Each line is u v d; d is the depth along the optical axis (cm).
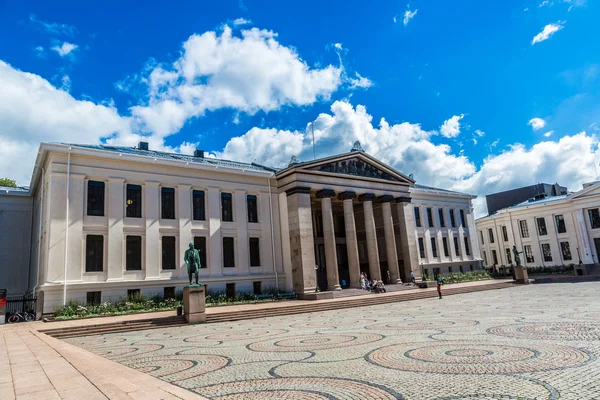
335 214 5428
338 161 4469
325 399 784
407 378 906
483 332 1505
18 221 4066
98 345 1753
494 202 8300
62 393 719
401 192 5059
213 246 3738
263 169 4828
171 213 3594
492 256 7569
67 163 3086
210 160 4641
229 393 861
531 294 3362
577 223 6175
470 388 795
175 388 797
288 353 1327
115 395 704
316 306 3152
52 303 2866
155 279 3338
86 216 3120
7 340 1717
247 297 3688
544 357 1024
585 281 4700
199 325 2464
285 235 4175
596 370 870
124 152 3672
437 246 5778
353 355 1223
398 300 3603
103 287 3091
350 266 4366
